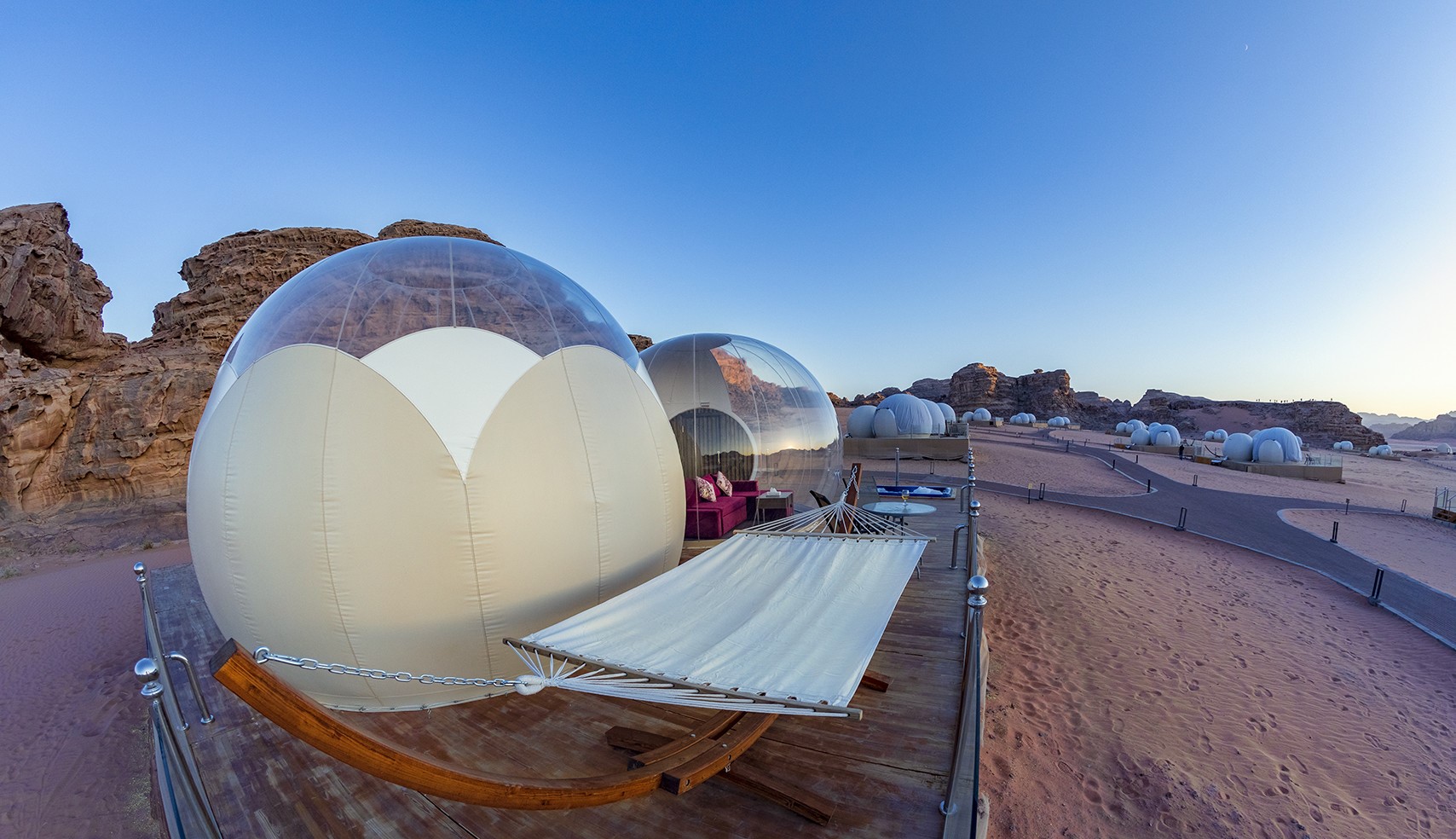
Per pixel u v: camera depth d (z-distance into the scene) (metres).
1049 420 82.44
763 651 3.68
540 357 4.94
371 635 4.13
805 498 11.88
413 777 2.54
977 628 3.61
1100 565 13.04
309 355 4.41
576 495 4.73
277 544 4.10
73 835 4.62
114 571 13.43
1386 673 8.51
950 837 3.15
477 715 4.56
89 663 7.97
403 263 5.12
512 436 4.49
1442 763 6.41
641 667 3.43
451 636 4.27
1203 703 7.42
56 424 20.41
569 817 3.47
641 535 5.28
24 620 9.94
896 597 4.62
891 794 3.59
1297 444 36.09
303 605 4.11
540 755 4.07
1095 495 22.09
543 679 3.37
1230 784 5.89
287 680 4.45
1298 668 8.53
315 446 4.13
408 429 4.19
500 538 4.32
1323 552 14.99
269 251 33.56
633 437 5.37
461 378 4.48
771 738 4.20
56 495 19.89
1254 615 10.56
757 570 5.35
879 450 29.02
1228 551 14.86
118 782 5.30
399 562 4.10
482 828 3.44
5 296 23.84
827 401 13.06
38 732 6.21
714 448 10.64
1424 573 13.47
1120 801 5.57
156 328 35.84
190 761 3.26
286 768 4.04
